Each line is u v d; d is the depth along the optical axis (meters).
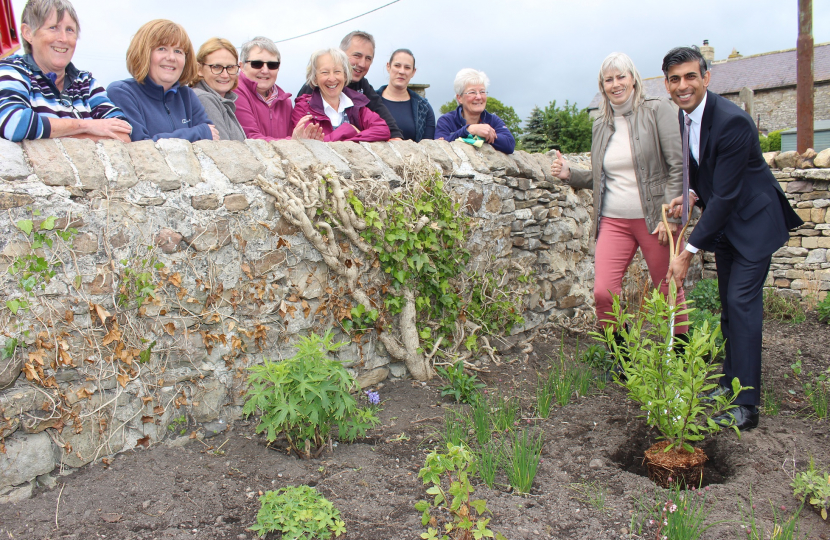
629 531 2.46
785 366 4.70
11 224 2.58
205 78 4.01
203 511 2.55
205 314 3.17
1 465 2.56
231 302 3.27
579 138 21.59
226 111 3.96
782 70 32.38
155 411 3.03
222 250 3.21
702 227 3.45
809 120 8.59
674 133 3.95
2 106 2.68
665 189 4.07
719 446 3.25
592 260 5.83
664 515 2.47
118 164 2.91
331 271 3.69
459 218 4.32
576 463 3.04
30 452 2.64
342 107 4.45
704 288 6.87
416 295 4.12
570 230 5.47
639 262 6.44
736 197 3.38
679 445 3.03
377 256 3.88
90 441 2.85
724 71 35.31
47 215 2.67
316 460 2.99
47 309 2.69
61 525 2.44
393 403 3.75
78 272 2.77
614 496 2.73
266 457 3.00
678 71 3.36
